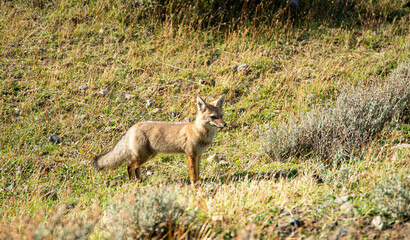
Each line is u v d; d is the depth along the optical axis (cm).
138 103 1377
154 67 1570
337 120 1096
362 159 988
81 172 1067
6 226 612
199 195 784
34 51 1598
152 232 590
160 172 1081
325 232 546
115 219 602
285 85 1464
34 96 1364
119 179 1060
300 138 1105
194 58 1623
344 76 1509
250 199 748
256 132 1244
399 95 1222
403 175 654
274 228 598
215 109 968
